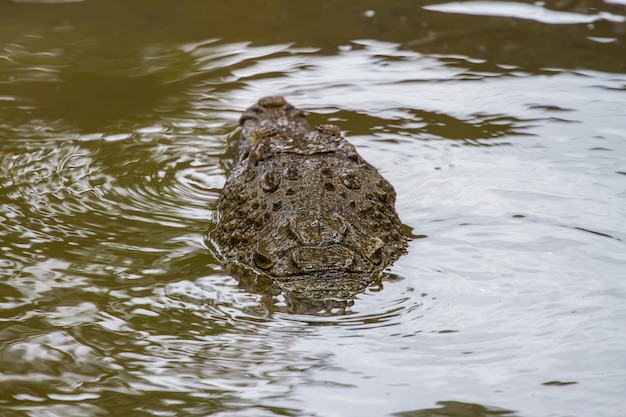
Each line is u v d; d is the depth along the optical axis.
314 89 32.12
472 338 17.19
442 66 33.88
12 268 20.34
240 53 36.12
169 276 20.11
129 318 18.27
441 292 19.03
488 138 27.64
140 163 26.50
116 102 31.38
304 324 18.00
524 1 40.50
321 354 16.81
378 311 18.34
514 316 17.95
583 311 18.02
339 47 36.41
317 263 19.59
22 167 26.05
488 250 20.91
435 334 17.41
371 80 32.81
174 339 17.47
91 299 19.03
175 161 26.73
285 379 16.02
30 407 15.23
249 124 27.56
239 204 22.25
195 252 21.36
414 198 23.97
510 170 25.45
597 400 15.05
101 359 16.75
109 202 24.02
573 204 23.16
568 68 33.19
